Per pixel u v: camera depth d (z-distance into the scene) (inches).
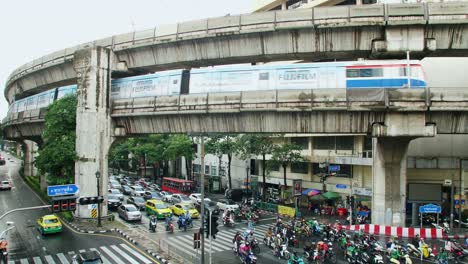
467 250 958.4
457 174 1343.5
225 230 1283.2
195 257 942.4
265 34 1108.5
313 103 1010.1
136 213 1382.9
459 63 1344.7
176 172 2947.8
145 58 1343.5
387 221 1080.2
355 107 981.2
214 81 1157.7
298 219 1368.1
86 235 1140.5
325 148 1704.0
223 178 2433.6
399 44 1002.1
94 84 1321.4
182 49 1250.0
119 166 3472.0
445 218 1304.1
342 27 1024.2
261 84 1096.8
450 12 966.4
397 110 964.6
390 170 1086.4
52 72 1724.9
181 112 1180.5
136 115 1300.4
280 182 1947.6
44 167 1381.6
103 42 1433.3
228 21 1147.9
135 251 975.0
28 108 1959.9
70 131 1432.1
